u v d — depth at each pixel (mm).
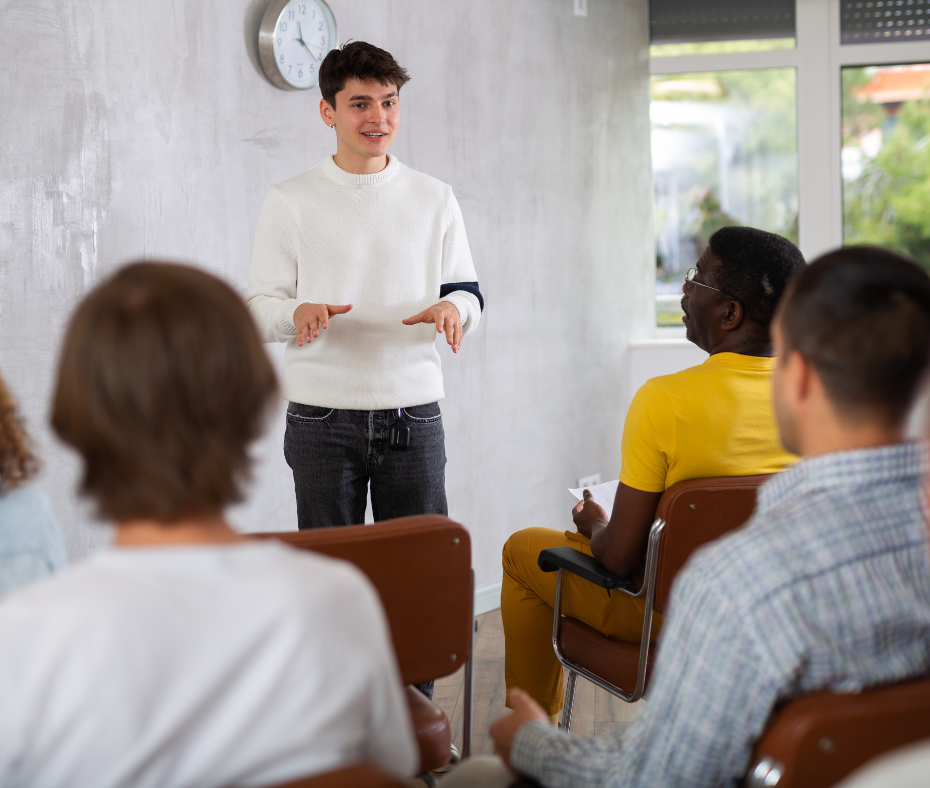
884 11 4527
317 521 2234
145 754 637
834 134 4578
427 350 2266
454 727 2520
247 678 669
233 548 707
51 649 628
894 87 4602
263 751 674
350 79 2111
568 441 4168
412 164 3395
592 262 4242
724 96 4617
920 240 4656
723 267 1657
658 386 1626
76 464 2475
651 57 4613
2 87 2271
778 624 803
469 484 3693
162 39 2607
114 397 686
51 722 624
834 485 846
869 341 840
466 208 3613
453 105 3535
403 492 2264
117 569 671
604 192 4293
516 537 2139
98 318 699
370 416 2193
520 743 1057
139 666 635
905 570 830
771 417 1633
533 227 3918
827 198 4602
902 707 773
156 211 2623
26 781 636
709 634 830
